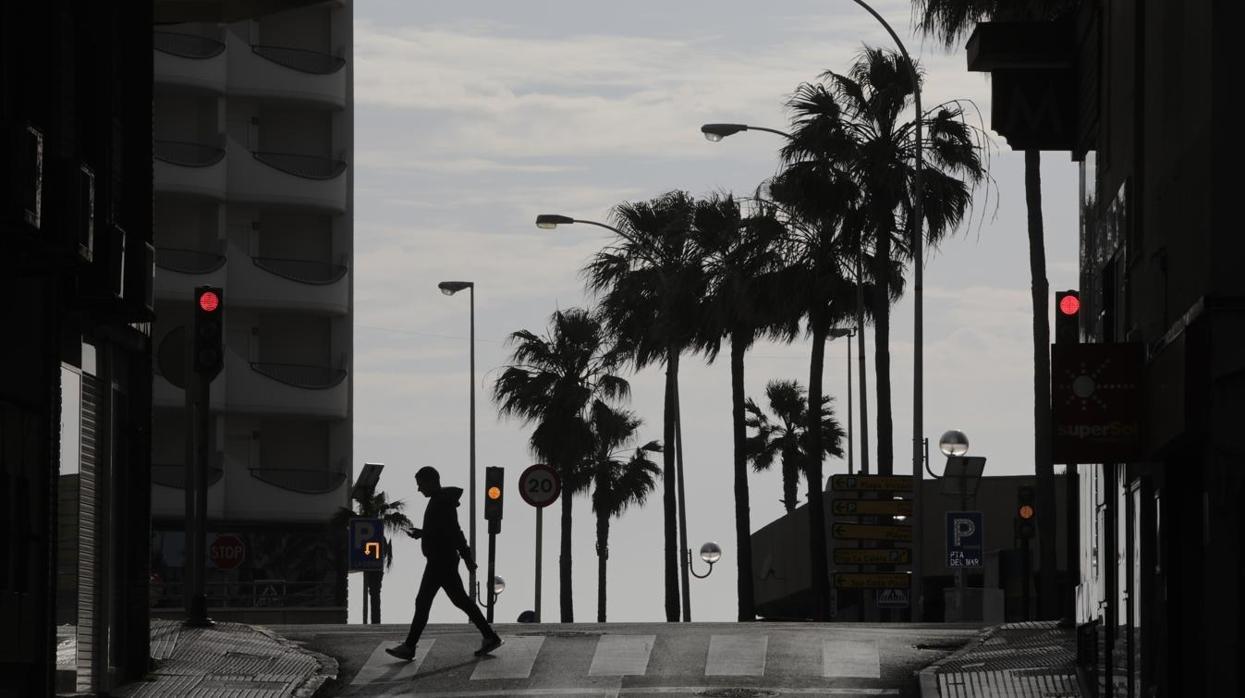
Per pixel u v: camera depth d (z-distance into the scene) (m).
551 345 100.50
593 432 100.06
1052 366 19.91
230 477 94.44
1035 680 25.75
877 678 27.66
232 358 94.69
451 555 30.11
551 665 29.06
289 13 98.12
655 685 27.12
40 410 21.14
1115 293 22.03
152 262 24.30
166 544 92.00
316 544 96.50
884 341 63.88
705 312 79.12
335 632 33.69
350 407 99.81
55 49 21.31
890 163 63.34
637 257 88.31
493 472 52.28
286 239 98.12
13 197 18.12
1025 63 25.77
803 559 92.75
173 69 92.94
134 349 25.92
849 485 63.78
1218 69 16.47
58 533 21.73
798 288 69.00
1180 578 18.22
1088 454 19.77
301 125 98.69
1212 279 16.47
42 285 21.22
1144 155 20.34
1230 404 16.41
